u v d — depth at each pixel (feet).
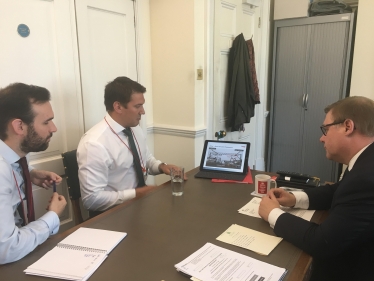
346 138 3.82
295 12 11.16
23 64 5.95
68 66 6.71
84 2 6.89
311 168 12.07
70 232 4.00
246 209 4.62
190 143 8.89
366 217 3.31
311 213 4.52
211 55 9.04
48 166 6.59
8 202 3.44
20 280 3.07
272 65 12.17
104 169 5.62
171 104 9.05
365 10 9.66
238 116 10.06
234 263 3.27
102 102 7.62
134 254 3.48
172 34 8.59
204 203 4.86
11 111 3.67
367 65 9.90
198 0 8.23
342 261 3.81
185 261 3.29
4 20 5.59
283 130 12.41
